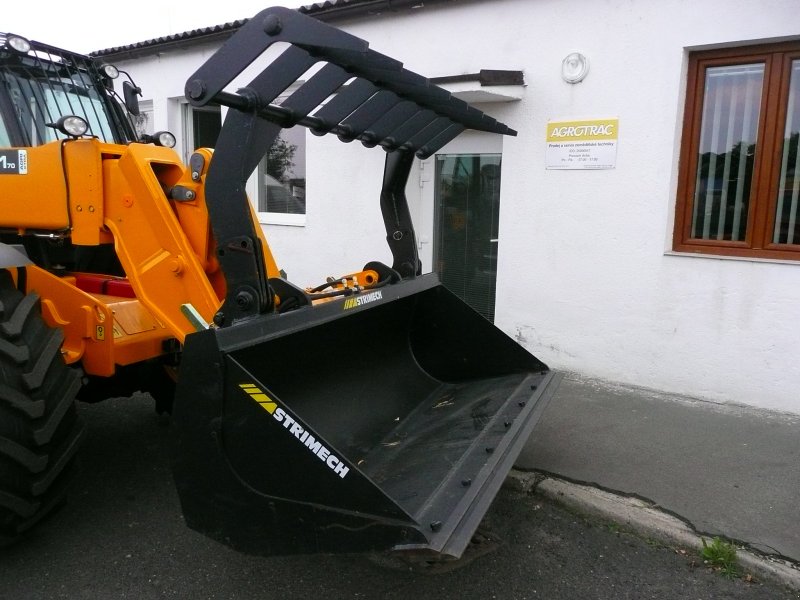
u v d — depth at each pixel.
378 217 6.35
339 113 2.87
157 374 3.88
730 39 4.33
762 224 4.52
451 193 6.06
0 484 2.70
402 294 3.53
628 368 5.04
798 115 4.35
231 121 2.38
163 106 8.00
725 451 3.91
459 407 3.58
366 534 2.22
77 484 3.77
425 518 2.29
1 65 3.75
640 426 4.28
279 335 2.57
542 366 3.75
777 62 4.34
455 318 3.89
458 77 5.04
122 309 3.33
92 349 3.26
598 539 3.23
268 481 2.35
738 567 2.95
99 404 5.02
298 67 2.31
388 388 3.69
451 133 3.72
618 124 4.81
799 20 4.09
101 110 4.28
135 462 4.05
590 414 4.48
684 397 4.80
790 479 3.58
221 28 6.90
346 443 3.17
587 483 3.56
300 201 7.26
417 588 2.85
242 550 2.46
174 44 7.47
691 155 4.71
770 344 4.46
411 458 3.02
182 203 3.01
